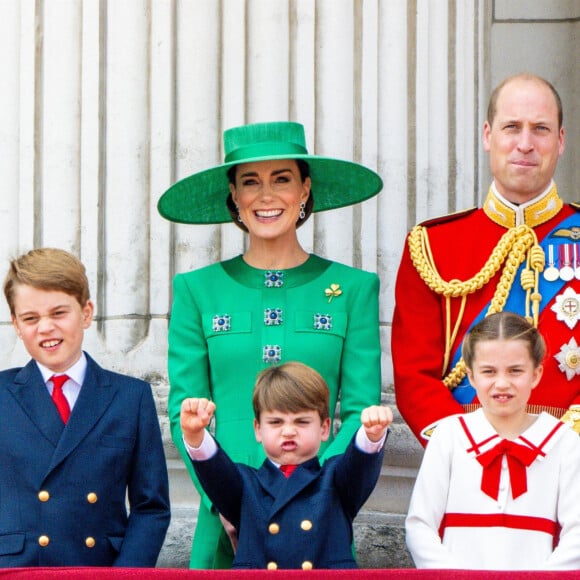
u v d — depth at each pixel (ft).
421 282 63.31
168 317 74.49
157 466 58.08
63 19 76.02
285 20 75.46
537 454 55.21
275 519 54.44
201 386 61.87
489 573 48.47
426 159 75.46
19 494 55.83
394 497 73.26
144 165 75.20
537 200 62.59
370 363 61.67
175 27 75.61
